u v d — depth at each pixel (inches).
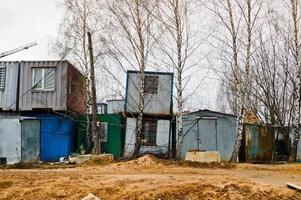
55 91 1192.2
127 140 1230.3
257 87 1584.6
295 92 1258.6
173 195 490.3
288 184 548.4
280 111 1555.1
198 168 851.4
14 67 1208.2
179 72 1154.0
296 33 1219.9
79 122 1283.2
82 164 933.8
